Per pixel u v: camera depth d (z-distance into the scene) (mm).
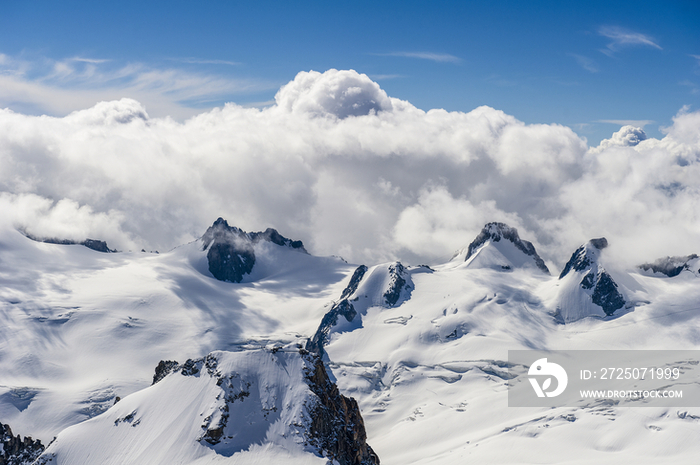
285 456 177750
